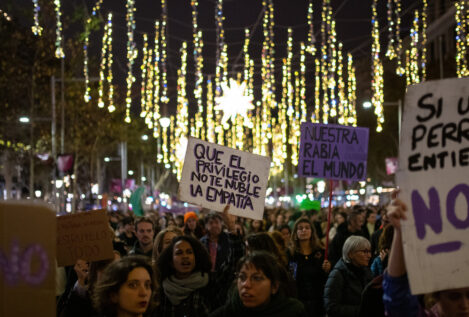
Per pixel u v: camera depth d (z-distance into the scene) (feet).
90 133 135.54
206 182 27.89
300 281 30.37
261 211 28.27
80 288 21.11
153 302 17.15
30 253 10.48
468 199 12.76
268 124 127.44
